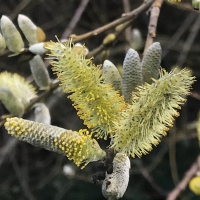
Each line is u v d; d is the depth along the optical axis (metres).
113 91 0.14
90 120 0.14
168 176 0.49
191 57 0.48
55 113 0.50
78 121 0.50
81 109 0.14
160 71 0.13
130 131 0.13
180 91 0.13
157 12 0.23
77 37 0.23
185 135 0.40
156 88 0.13
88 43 0.50
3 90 0.21
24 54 0.21
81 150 0.13
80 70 0.13
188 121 0.52
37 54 0.21
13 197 0.51
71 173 0.41
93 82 0.13
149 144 0.13
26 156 0.52
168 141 0.43
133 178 0.50
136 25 0.50
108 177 0.13
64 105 0.52
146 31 0.50
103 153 0.14
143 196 0.49
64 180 0.50
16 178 0.53
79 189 0.50
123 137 0.13
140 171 0.47
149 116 0.13
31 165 0.54
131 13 0.24
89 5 0.52
